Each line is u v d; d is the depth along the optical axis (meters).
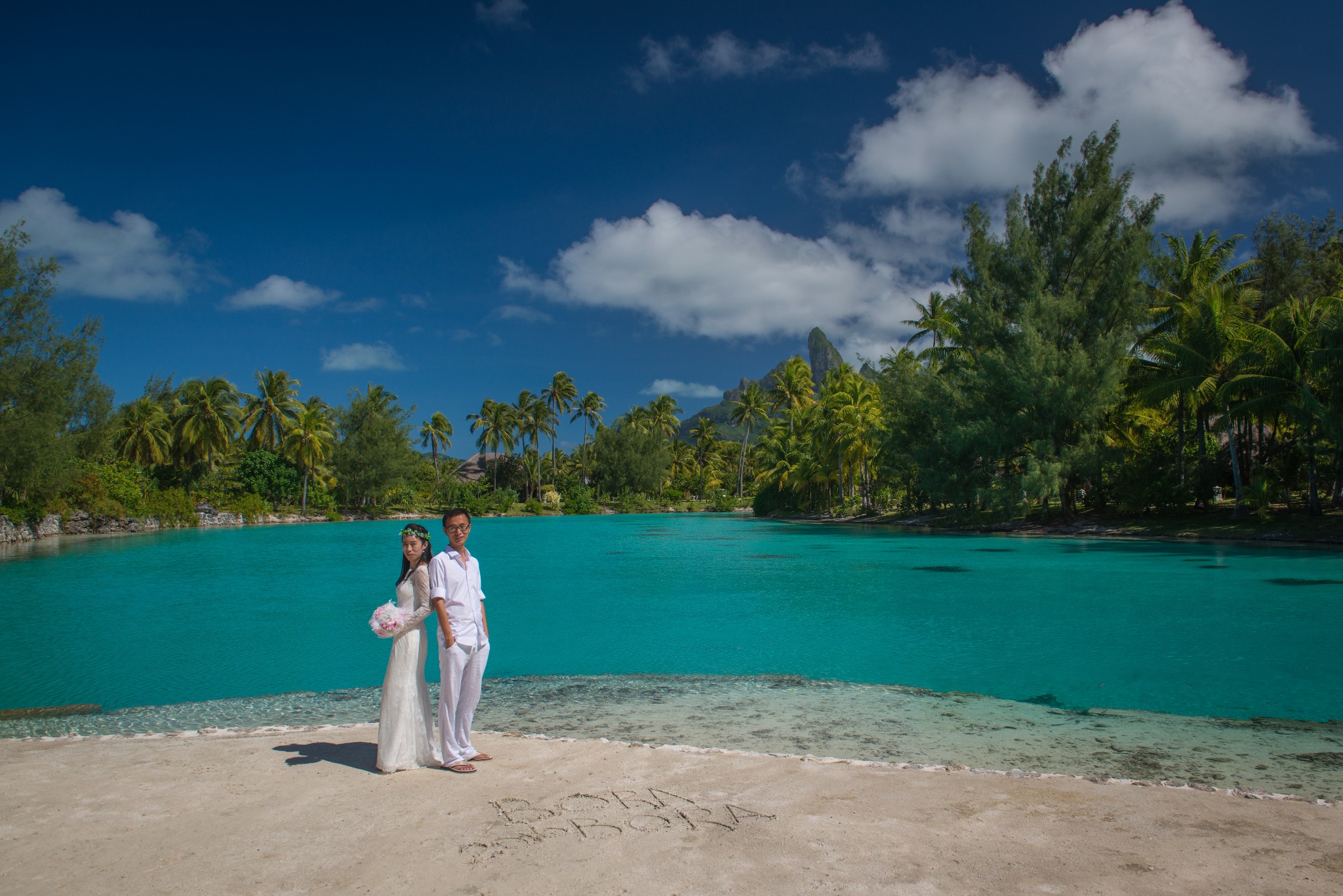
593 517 77.19
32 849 3.49
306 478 64.62
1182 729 6.59
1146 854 3.37
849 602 14.76
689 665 9.59
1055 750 6.00
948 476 38.31
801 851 3.42
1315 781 5.23
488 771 4.75
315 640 11.52
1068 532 33.81
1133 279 35.53
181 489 53.75
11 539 34.50
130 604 15.41
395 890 3.06
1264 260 40.06
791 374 81.62
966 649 10.23
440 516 77.62
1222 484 33.25
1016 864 3.25
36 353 34.81
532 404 96.88
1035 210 40.56
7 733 6.84
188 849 3.49
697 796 4.25
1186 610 13.00
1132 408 37.19
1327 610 12.74
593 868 3.26
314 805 4.11
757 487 94.88
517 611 14.18
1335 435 25.05
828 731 6.63
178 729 6.95
